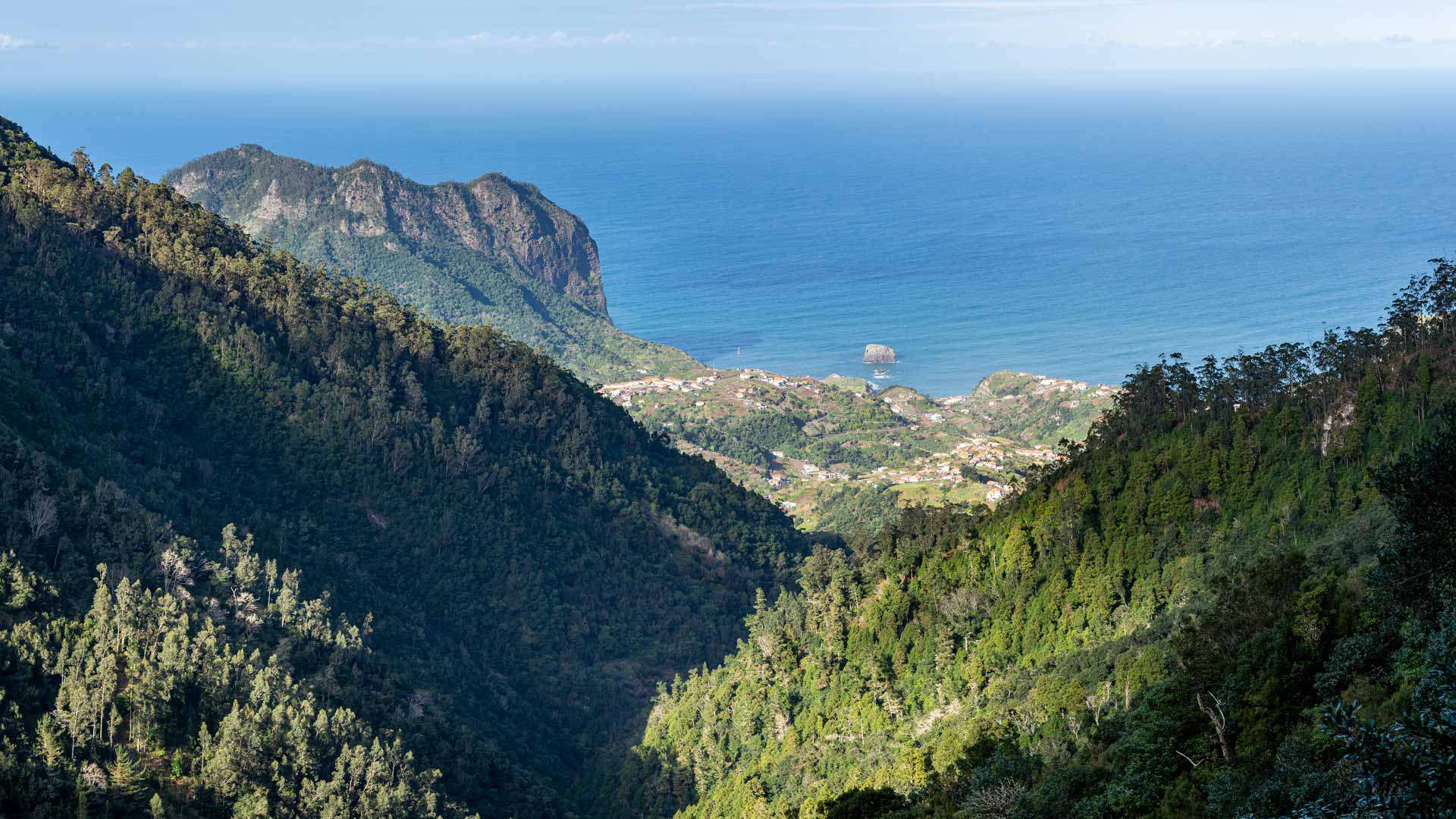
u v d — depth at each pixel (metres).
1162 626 94.94
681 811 117.38
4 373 135.12
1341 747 28.42
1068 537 115.81
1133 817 59.62
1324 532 103.25
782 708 121.94
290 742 97.12
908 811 77.19
